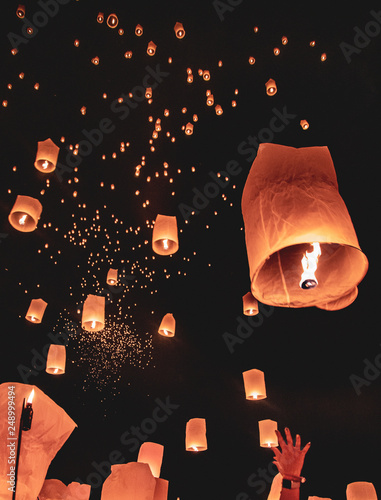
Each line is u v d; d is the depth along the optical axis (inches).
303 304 63.1
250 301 221.6
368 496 152.7
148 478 67.6
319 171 57.1
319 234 51.7
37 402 53.7
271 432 198.8
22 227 180.1
